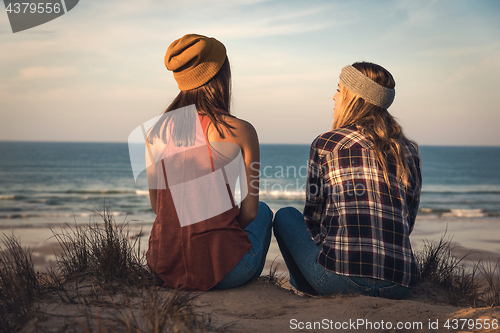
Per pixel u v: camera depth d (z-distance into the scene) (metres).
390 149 1.82
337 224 1.79
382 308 1.56
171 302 1.40
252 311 1.59
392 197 1.76
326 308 1.60
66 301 1.62
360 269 1.70
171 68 1.84
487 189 33.22
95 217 16.44
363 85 1.90
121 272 2.04
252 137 1.81
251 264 1.85
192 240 1.78
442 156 71.94
